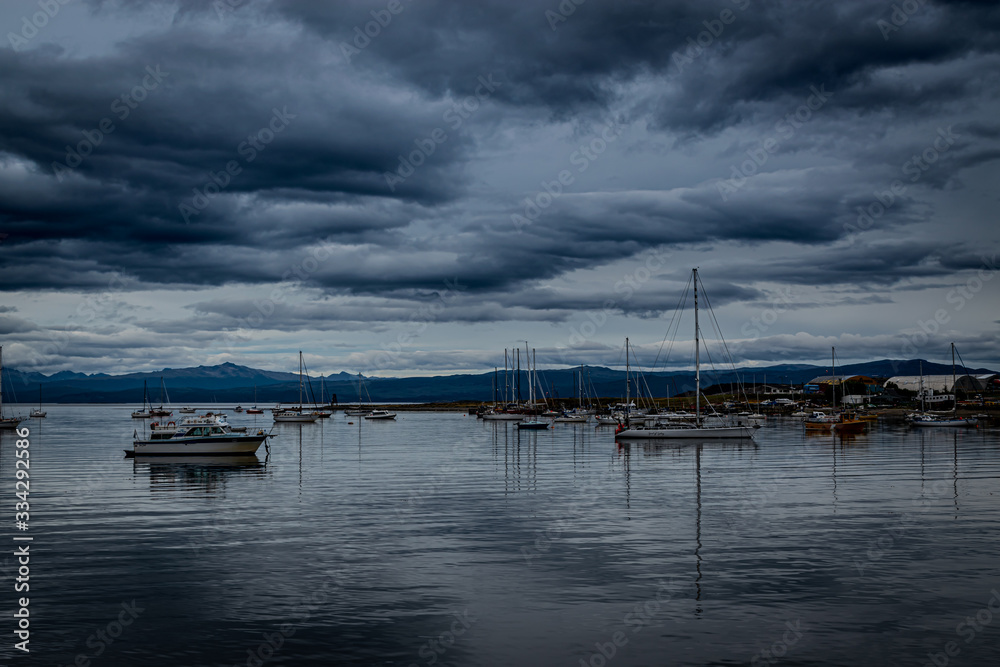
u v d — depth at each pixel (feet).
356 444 338.13
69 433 453.17
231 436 255.09
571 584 87.76
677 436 348.38
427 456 265.54
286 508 141.38
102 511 138.10
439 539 111.86
